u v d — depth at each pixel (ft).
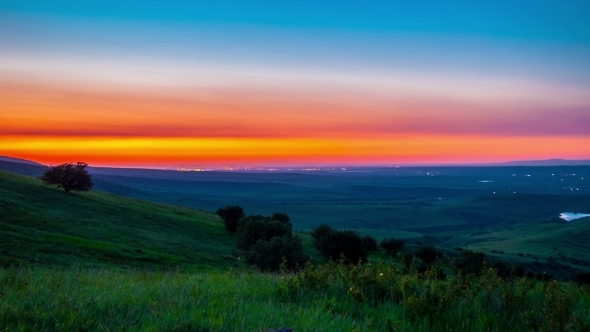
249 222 177.68
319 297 25.89
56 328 17.19
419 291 26.17
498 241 574.97
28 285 24.48
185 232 245.65
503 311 23.34
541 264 282.36
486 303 24.57
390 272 29.04
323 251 173.27
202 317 19.44
